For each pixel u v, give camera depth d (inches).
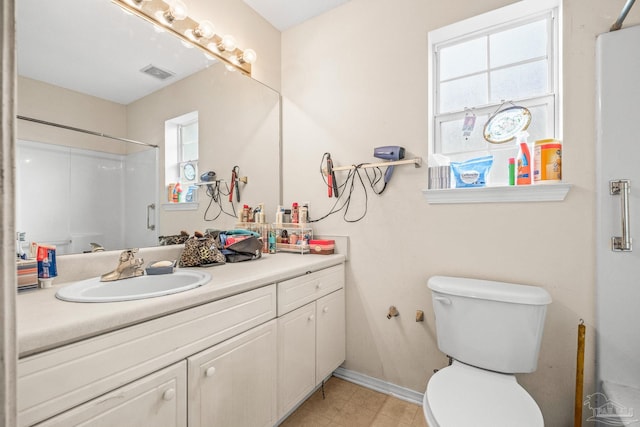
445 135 67.5
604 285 47.6
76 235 47.2
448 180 61.6
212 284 43.3
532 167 55.2
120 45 52.6
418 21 65.9
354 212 73.7
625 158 46.3
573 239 51.0
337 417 61.4
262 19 80.7
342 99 75.8
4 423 13.0
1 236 13.0
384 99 69.9
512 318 48.8
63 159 45.9
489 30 62.6
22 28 42.1
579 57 50.4
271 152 83.0
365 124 72.3
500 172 61.2
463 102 66.0
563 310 51.9
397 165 67.8
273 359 51.9
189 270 52.8
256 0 74.4
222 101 70.4
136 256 54.4
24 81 42.3
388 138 69.3
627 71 46.1
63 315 30.1
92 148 49.1
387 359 69.7
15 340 13.5
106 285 43.7
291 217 80.7
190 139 64.0
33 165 43.1
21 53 42.0
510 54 61.5
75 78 47.2
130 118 53.9
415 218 66.0
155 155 57.9
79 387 28.6
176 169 61.4
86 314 30.4
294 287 57.2
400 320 68.1
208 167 67.7
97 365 29.9
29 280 40.1
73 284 42.2
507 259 56.4
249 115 76.8
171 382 36.2
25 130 42.4
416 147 65.9
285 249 78.3
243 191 76.0
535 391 54.1
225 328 43.4
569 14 51.2
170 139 60.4
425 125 64.9
